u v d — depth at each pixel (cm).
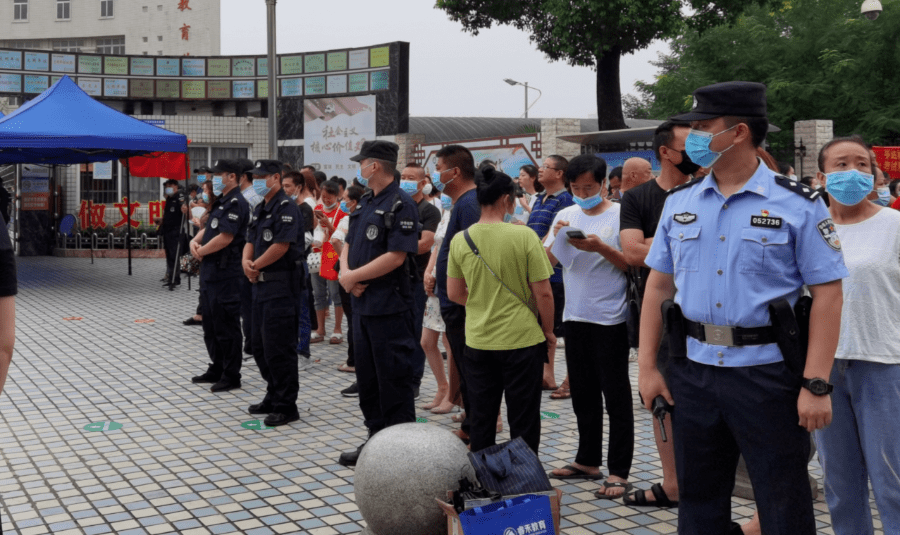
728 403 263
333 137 2289
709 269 266
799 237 256
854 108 2305
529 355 417
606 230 450
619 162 1666
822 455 350
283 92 2336
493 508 321
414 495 348
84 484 472
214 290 691
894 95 2314
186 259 1457
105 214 2303
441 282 495
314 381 736
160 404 657
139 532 402
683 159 387
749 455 262
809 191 260
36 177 2191
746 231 260
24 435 570
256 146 2395
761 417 257
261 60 2355
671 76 2539
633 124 2633
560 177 651
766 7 2536
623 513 418
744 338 260
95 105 1303
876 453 330
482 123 2769
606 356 443
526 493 339
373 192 503
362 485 359
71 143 1205
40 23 4856
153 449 538
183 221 1441
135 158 1677
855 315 331
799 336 256
